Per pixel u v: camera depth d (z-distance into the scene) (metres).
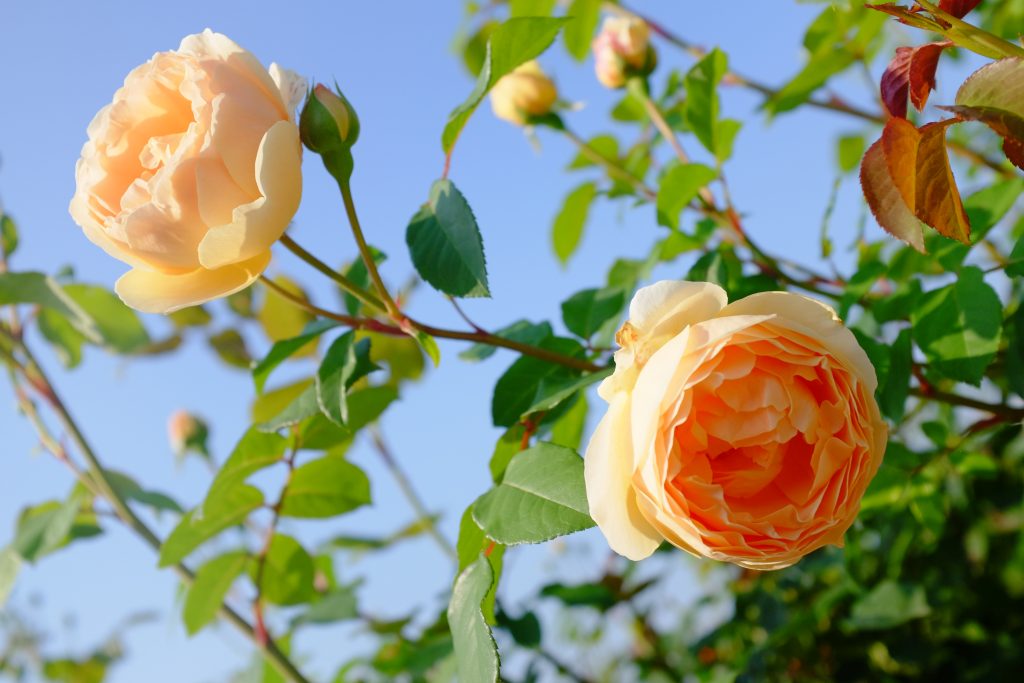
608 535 0.46
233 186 0.50
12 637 1.47
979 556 0.74
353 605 0.73
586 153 0.79
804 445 0.47
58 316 0.82
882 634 0.76
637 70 0.72
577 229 0.80
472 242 0.52
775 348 0.46
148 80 0.51
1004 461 0.73
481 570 0.48
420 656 0.70
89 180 0.51
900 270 0.58
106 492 0.75
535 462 0.48
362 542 0.92
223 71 0.50
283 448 0.62
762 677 0.74
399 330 0.56
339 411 0.55
